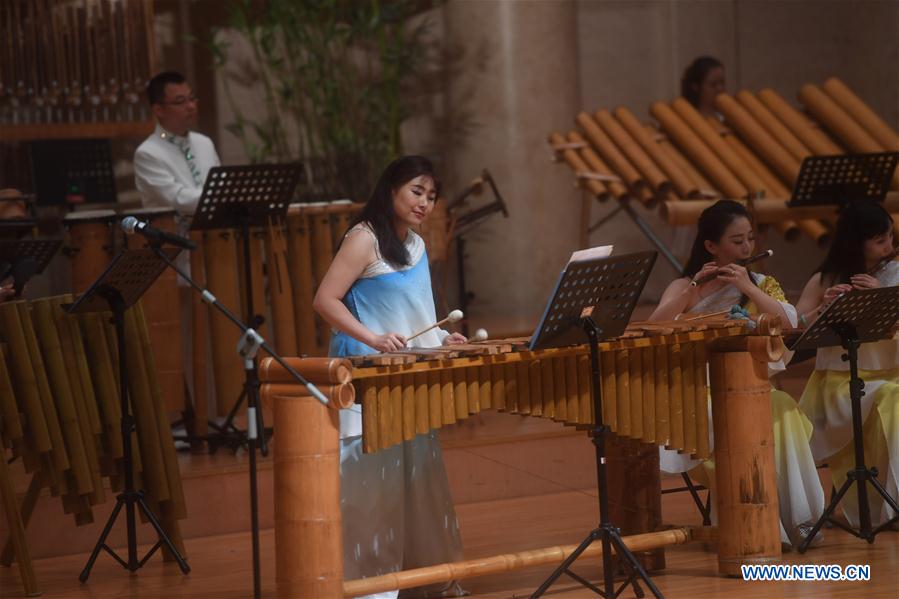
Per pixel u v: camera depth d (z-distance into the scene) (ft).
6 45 63.57
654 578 34.91
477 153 73.77
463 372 30.68
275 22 72.28
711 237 38.37
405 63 74.79
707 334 32.76
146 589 36.14
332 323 32.81
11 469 46.01
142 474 39.27
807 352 41.60
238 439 46.70
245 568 38.14
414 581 31.07
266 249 48.57
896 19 78.28
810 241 81.05
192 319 48.24
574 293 29.58
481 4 73.05
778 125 57.93
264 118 75.15
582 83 79.10
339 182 73.10
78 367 37.52
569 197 74.18
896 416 38.86
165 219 46.26
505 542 39.75
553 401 31.60
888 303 36.27
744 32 80.74
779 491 37.37
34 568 39.37
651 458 35.42
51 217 67.77
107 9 64.80
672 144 58.18
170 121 50.52
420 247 34.32
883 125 57.57
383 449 32.71
